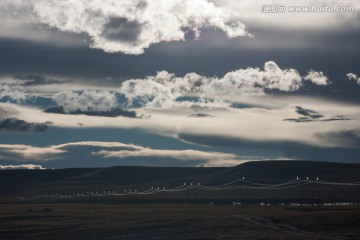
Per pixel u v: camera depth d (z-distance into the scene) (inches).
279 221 5472.4
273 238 4534.9
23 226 5974.4
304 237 4537.4
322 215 5565.9
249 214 6102.4
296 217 5570.9
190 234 5088.6
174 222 5708.7
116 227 5669.3
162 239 5022.1
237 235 4815.5
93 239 5211.6
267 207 7795.3
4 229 5846.5
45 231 5684.1
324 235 4682.6
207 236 4913.9
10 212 7504.9
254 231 5000.0
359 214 5511.8
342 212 5753.0
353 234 4662.9
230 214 6235.2
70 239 5265.8
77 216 6653.5
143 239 5093.5
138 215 6520.7
